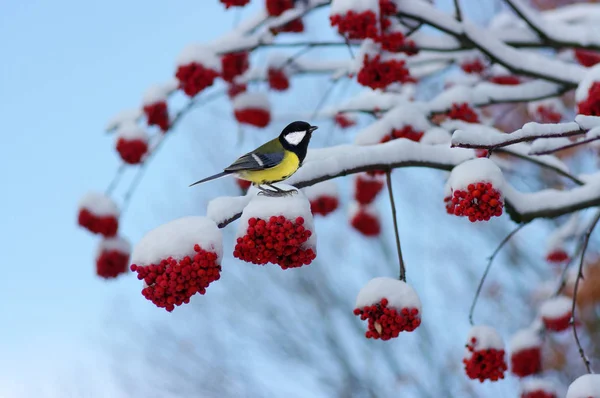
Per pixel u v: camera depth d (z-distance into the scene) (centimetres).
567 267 932
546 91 927
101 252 1037
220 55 1025
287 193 569
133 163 1046
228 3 1004
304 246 550
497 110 1605
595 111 698
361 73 833
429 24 874
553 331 906
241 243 539
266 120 1141
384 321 590
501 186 592
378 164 685
